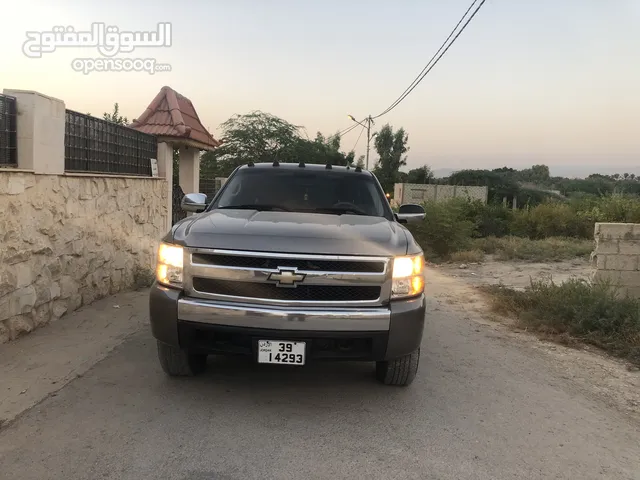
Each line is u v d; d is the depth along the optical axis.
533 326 6.46
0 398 3.71
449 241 13.76
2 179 4.70
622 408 4.09
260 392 4.04
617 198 18.25
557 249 14.41
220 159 29.67
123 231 7.83
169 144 10.30
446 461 3.12
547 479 2.99
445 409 3.88
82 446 3.11
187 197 5.16
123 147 8.10
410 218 5.19
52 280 5.68
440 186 34.47
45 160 5.43
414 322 3.67
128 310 6.44
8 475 2.79
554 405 4.07
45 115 5.41
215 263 3.59
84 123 6.68
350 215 4.63
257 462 3.01
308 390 4.13
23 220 5.07
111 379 4.17
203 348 3.69
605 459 3.25
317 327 3.50
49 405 3.64
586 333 6.05
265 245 3.56
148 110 10.50
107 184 7.21
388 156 52.44
